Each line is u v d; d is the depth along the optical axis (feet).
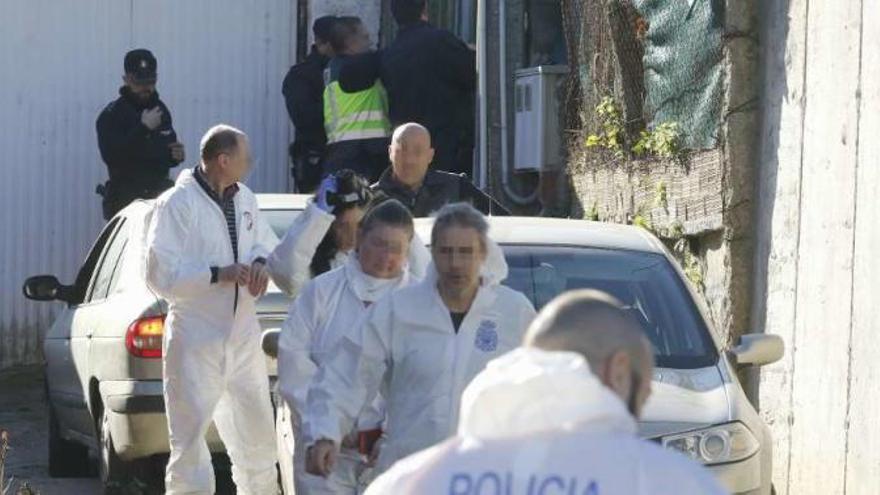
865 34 105.91
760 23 124.47
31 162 200.85
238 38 206.08
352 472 82.64
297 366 86.02
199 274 106.22
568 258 103.81
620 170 148.66
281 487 118.62
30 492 109.19
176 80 204.95
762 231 123.13
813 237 113.39
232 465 112.68
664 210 138.00
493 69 178.50
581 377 38.09
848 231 107.45
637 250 105.40
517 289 100.58
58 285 144.25
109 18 202.49
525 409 38.06
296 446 86.63
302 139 190.80
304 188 190.90
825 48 112.27
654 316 100.12
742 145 125.18
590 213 157.28
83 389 129.70
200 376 107.96
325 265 96.02
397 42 176.65
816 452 111.96
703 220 129.70
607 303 40.04
